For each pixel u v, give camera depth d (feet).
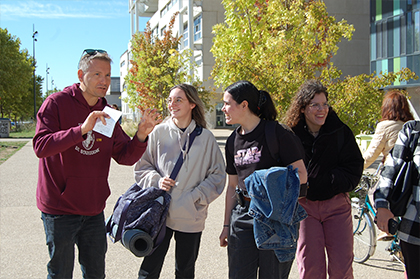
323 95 10.68
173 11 129.18
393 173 9.22
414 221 8.96
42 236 17.66
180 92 11.08
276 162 9.15
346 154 10.57
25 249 15.98
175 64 62.03
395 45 78.07
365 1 112.06
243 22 40.32
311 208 10.63
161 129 11.32
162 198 10.47
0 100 129.39
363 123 24.81
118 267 14.29
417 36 72.90
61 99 9.23
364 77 25.27
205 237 17.78
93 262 9.73
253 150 9.27
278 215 8.37
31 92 162.71
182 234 11.06
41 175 9.28
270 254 8.95
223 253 15.78
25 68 131.64
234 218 9.53
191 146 11.10
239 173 9.63
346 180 10.33
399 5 76.69
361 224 15.14
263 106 9.61
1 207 22.86
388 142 14.35
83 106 9.50
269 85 26.86
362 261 14.90
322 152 10.56
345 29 35.14
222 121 126.62
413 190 9.01
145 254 9.89
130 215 10.25
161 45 67.00
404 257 9.30
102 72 9.27
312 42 32.01
